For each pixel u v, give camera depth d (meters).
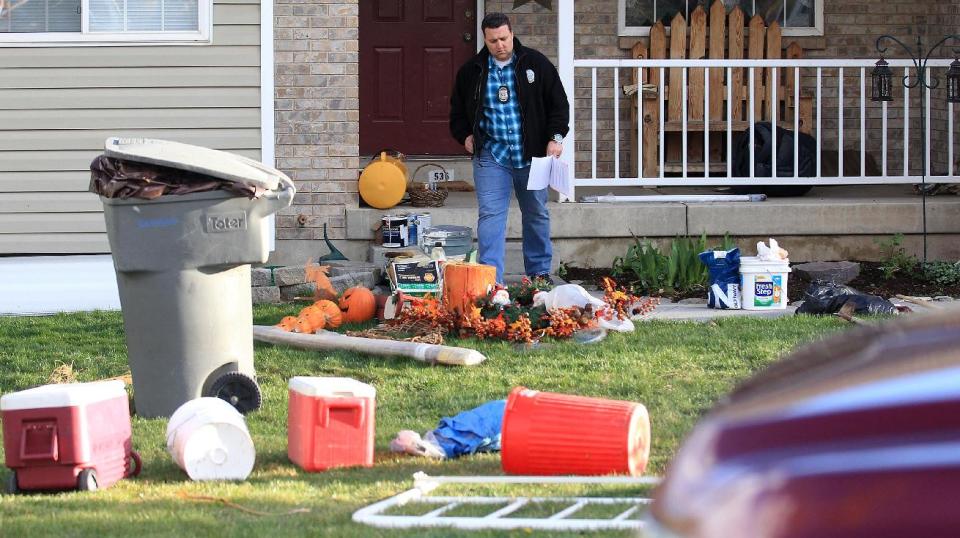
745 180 16.92
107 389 8.21
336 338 12.39
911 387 2.67
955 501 2.43
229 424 8.20
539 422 8.05
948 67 18.06
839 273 15.57
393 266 14.41
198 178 9.81
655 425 9.41
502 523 6.61
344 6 16.56
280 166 16.67
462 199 18.16
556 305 13.00
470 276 13.10
